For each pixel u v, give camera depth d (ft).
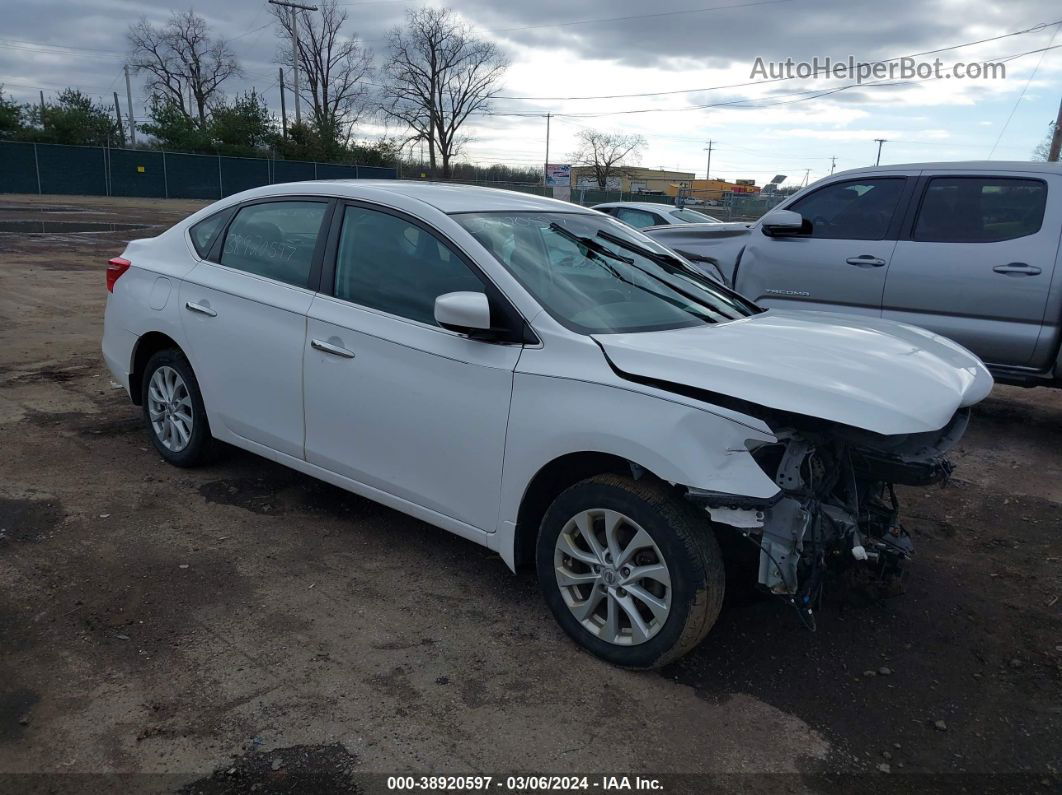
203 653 10.39
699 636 9.77
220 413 14.80
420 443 11.76
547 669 10.39
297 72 173.06
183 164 144.56
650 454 9.42
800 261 22.16
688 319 12.03
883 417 9.11
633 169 210.79
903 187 21.09
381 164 186.19
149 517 14.14
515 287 11.12
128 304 16.29
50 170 132.87
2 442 17.31
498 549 11.27
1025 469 18.66
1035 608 12.57
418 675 10.16
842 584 12.94
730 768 8.86
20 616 11.00
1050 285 18.57
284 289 13.61
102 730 8.95
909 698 10.25
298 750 8.79
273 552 13.14
